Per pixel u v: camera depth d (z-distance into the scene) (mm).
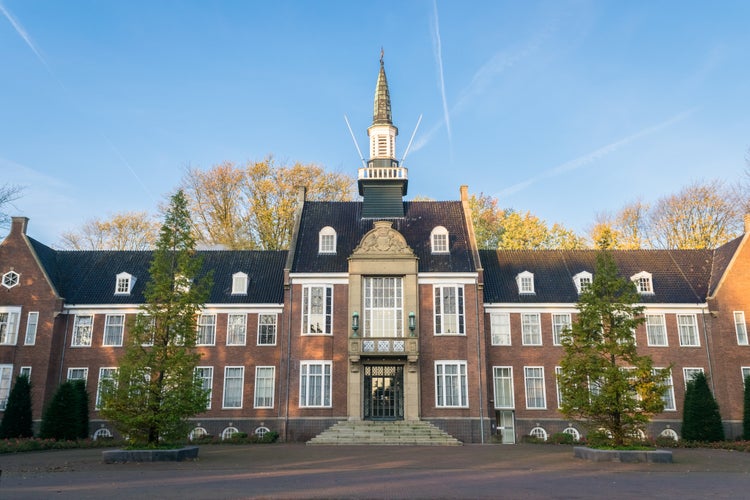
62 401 36156
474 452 30406
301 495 16156
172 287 28562
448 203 46719
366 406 38875
